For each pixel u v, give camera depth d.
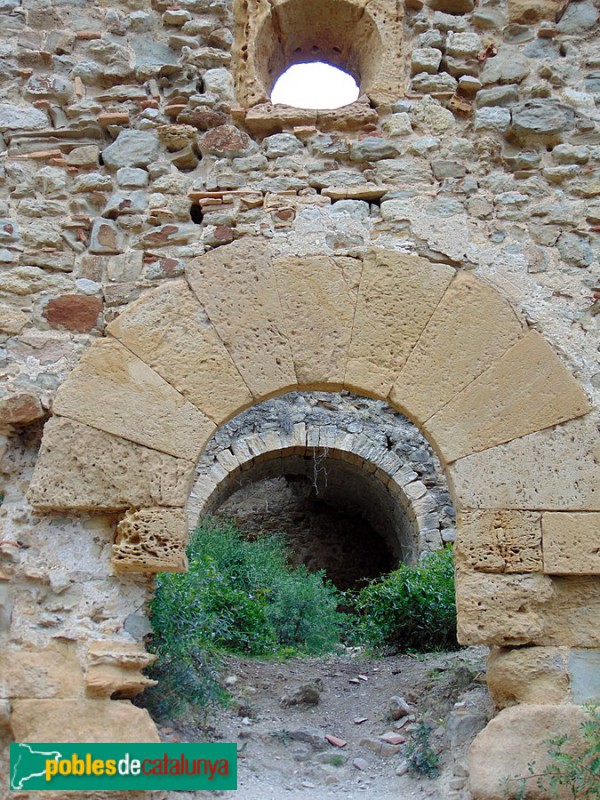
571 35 4.70
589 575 3.82
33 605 3.79
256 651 6.73
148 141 4.48
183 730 4.43
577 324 4.18
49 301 4.20
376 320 4.14
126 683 3.67
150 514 3.84
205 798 3.82
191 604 4.96
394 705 5.12
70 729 3.58
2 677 3.64
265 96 4.58
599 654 3.75
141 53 4.66
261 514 13.77
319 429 10.66
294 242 4.27
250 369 4.07
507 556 3.81
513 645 3.76
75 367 4.04
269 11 4.70
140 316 4.12
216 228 4.30
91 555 3.89
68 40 4.66
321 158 4.46
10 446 4.06
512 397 4.01
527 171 4.45
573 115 4.53
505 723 3.58
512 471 3.92
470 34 4.67
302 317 4.14
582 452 3.93
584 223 4.36
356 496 12.64
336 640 8.07
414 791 4.00
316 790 4.14
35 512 3.91
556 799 3.46
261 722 5.05
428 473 10.50
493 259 4.27
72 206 4.39
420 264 4.21
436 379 4.06
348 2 4.70
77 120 4.52
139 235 4.34
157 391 4.02
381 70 4.60
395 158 4.45
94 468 3.90
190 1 4.71
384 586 7.34
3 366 4.09
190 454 3.95
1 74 4.60
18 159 4.47
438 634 6.92
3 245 4.28
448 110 4.55
